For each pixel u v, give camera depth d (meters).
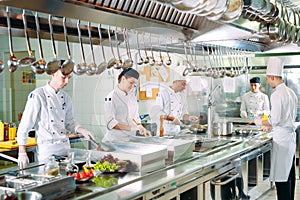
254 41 5.00
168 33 3.41
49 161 2.47
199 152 3.59
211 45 4.68
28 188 1.99
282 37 3.82
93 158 2.87
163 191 2.58
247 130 4.98
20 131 3.48
